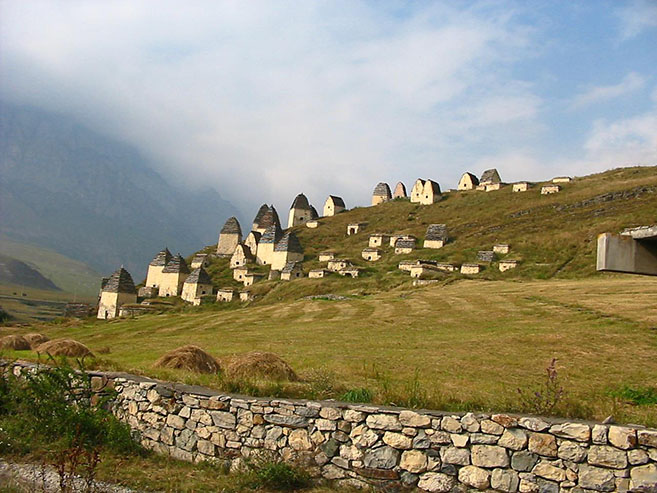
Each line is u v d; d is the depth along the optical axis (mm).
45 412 11422
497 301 46938
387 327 37312
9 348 25047
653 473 7430
